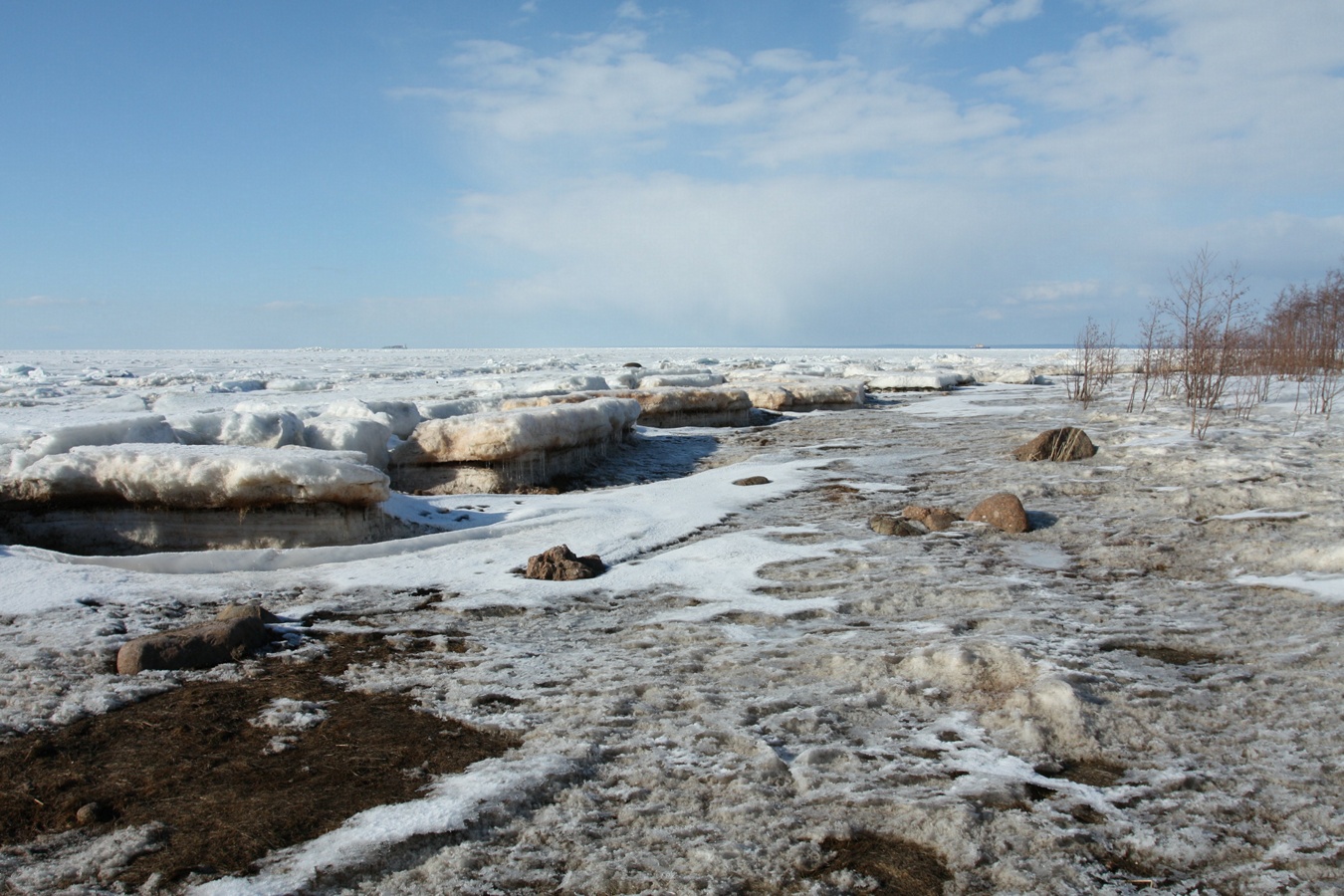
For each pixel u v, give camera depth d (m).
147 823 3.25
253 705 4.41
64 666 4.87
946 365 41.59
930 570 6.87
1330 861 2.95
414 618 5.92
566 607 6.16
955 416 20.11
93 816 3.29
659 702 4.38
